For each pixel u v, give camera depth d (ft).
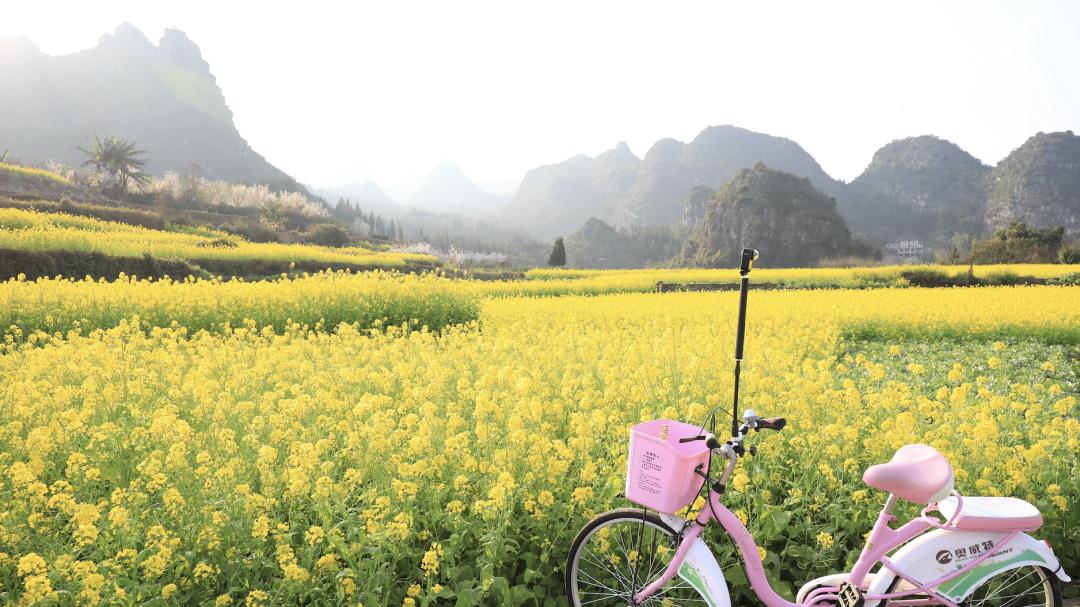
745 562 10.97
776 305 60.70
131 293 47.37
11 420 18.38
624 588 11.83
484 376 21.06
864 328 48.65
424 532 13.01
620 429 16.63
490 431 16.05
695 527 10.89
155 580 11.46
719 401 20.18
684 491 10.39
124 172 282.36
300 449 14.51
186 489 13.24
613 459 15.88
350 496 14.17
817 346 38.11
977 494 15.19
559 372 25.98
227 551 12.01
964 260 256.93
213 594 11.81
